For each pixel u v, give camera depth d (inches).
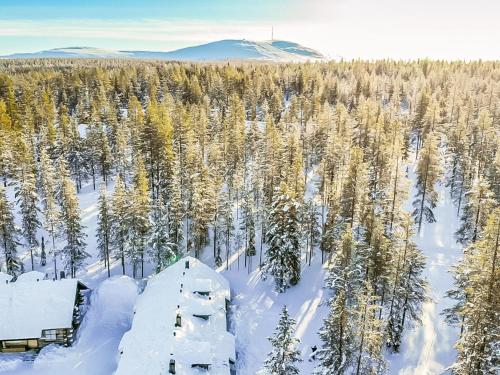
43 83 5664.4
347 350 1236.5
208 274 2146.9
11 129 3595.0
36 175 3142.2
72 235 2319.1
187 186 2546.8
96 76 5757.9
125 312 2066.9
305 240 2472.9
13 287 1991.9
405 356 1652.3
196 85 5236.2
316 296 2119.8
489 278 1128.2
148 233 2380.7
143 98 5565.9
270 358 1257.4
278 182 2568.9
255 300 2181.3
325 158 2755.9
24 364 1806.1
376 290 1648.6
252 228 2465.6
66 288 2026.3
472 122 3725.4
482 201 2094.0
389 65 7775.6
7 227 2276.1
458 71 6820.9
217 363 1609.3
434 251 2365.9
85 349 1870.1
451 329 1761.8
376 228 1656.0
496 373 1117.7
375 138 3053.6
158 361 1521.9
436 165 2578.7
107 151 3427.7
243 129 3631.9
